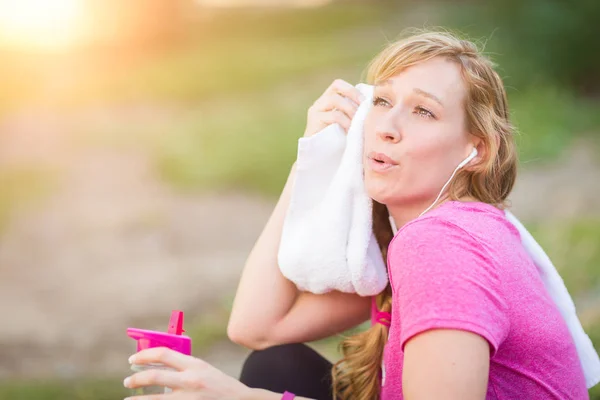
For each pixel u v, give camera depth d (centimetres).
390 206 166
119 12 1994
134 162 1023
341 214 169
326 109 179
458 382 130
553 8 1370
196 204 835
